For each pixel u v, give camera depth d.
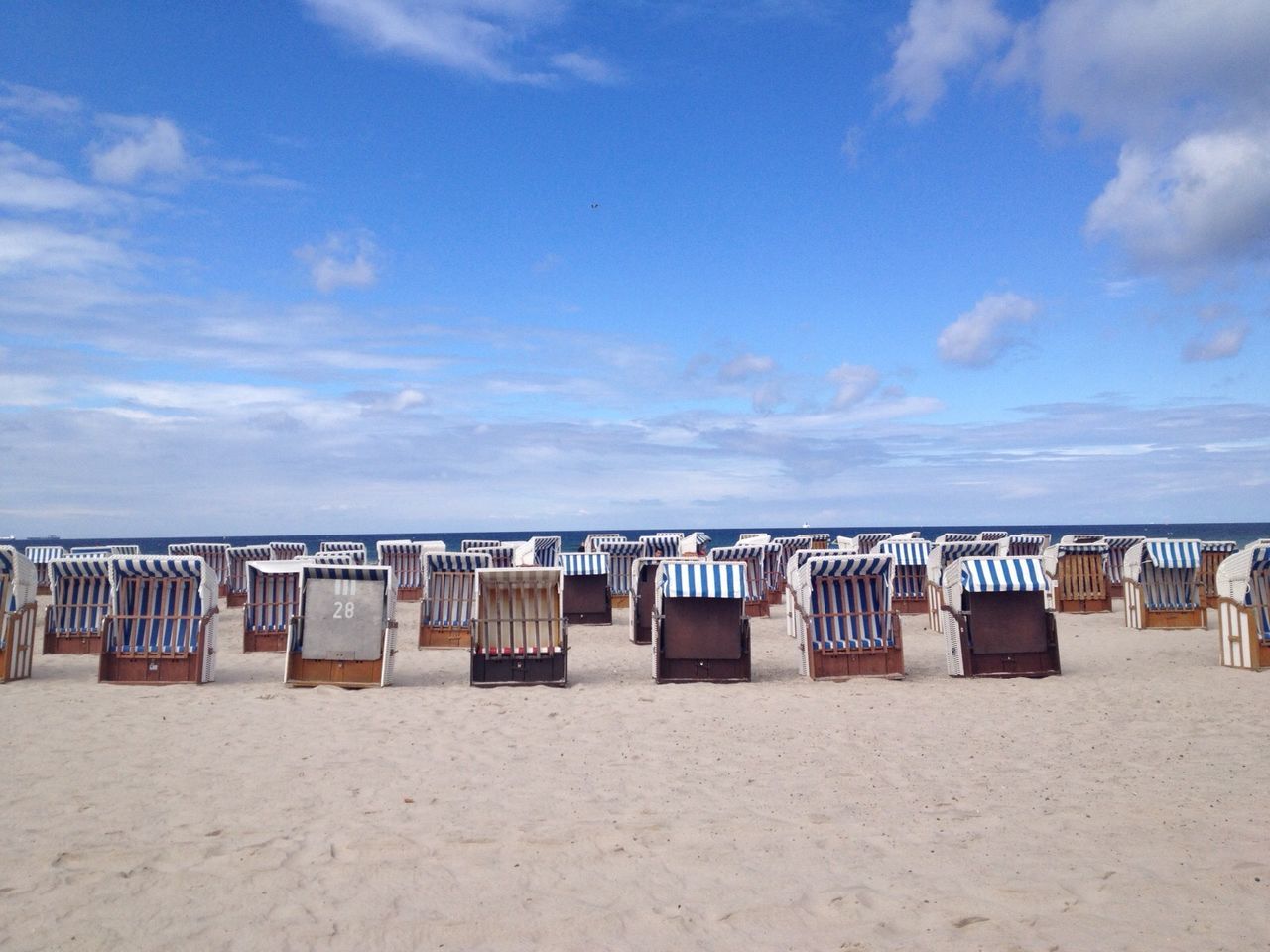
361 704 11.91
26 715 11.00
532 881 5.59
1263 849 5.98
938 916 5.01
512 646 13.52
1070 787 7.59
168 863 5.90
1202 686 12.65
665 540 28.08
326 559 21.91
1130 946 4.61
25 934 4.82
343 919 5.02
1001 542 25.12
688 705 11.73
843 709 11.34
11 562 13.91
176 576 13.92
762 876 5.65
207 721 10.70
